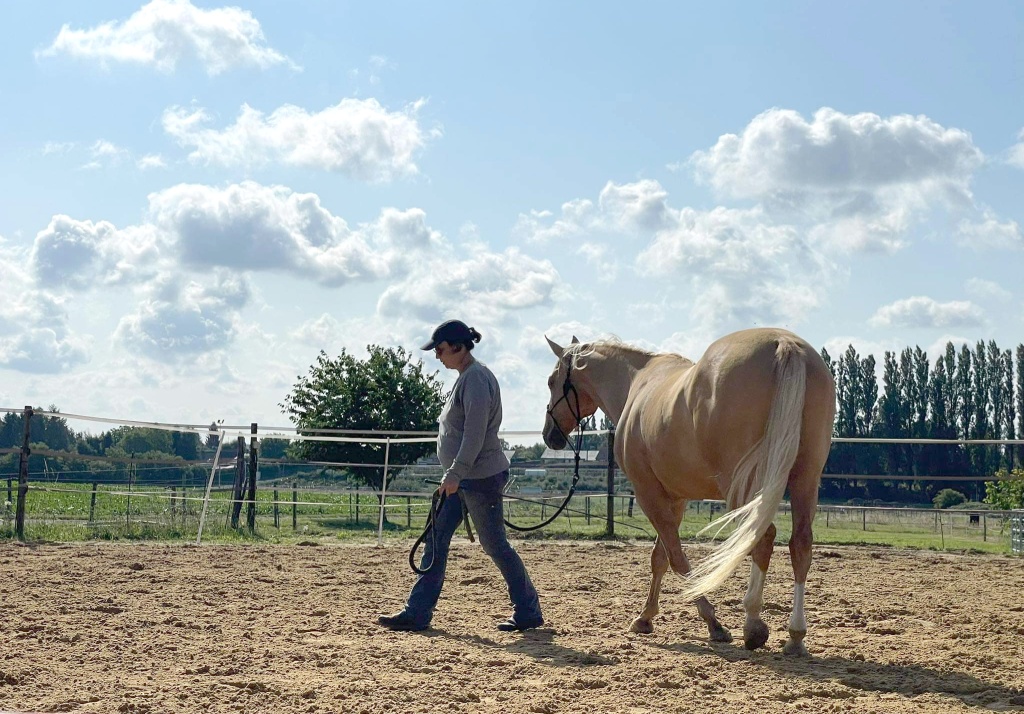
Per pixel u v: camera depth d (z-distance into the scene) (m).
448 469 6.27
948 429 57.00
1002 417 56.94
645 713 4.02
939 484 51.16
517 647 5.49
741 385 4.84
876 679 4.62
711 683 4.56
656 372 6.20
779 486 4.54
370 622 6.23
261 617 6.37
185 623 6.04
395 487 27.34
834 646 5.50
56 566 9.09
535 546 12.23
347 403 27.91
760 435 4.78
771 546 5.18
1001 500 21.89
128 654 5.11
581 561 10.35
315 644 5.44
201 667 4.77
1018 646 5.48
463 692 4.34
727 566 4.47
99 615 6.35
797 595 5.02
